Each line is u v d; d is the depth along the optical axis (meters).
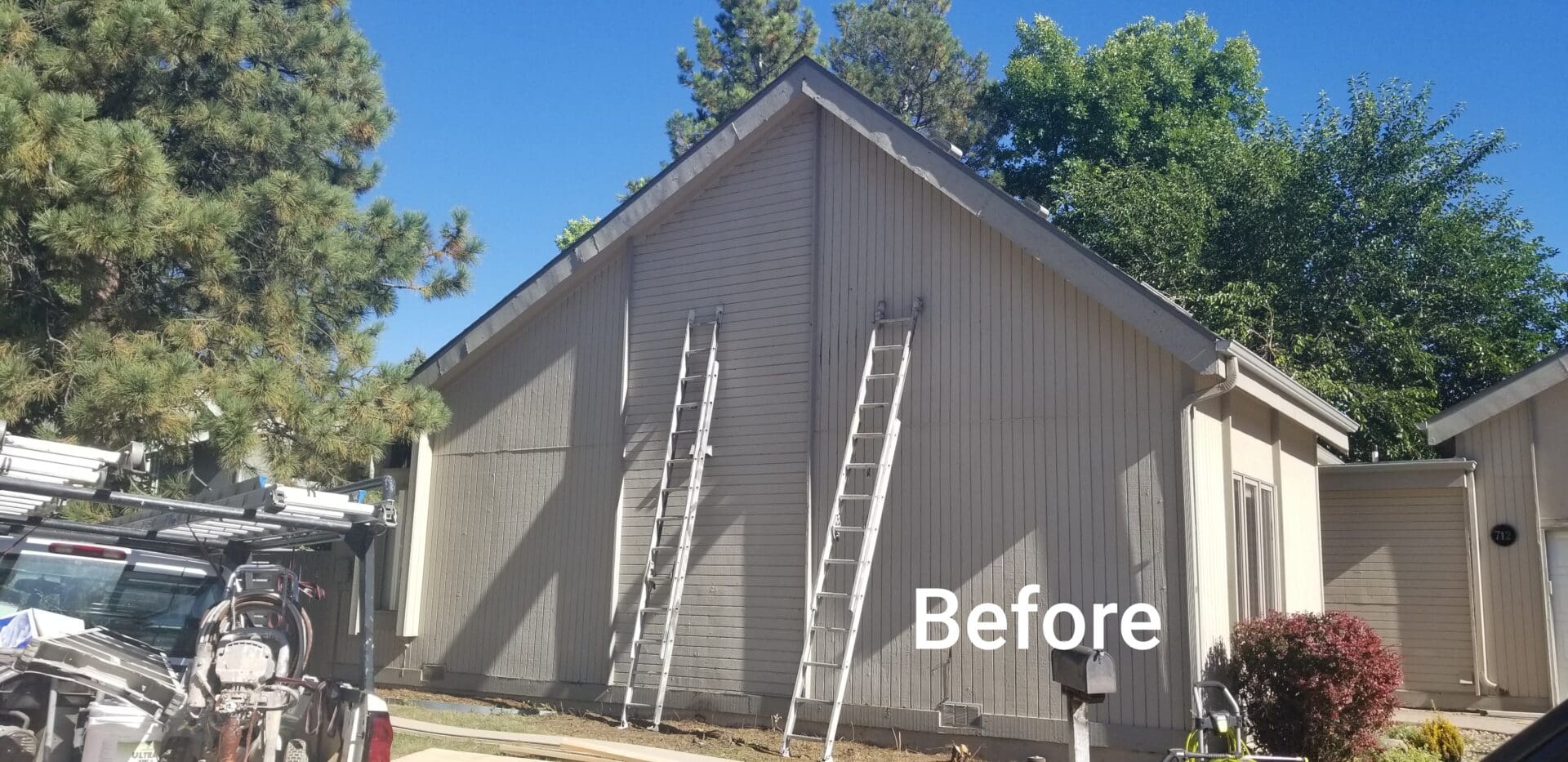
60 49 11.62
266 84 14.92
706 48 35.47
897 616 10.82
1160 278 22.98
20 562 6.83
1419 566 14.07
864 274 11.61
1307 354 21.61
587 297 13.55
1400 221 22.78
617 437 12.94
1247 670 9.64
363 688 5.90
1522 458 13.55
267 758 5.46
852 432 11.09
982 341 10.83
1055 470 10.28
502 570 13.58
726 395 12.26
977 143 34.31
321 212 13.23
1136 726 9.58
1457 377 22.61
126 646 6.20
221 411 10.79
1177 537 9.62
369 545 6.13
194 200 11.68
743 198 12.59
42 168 10.01
